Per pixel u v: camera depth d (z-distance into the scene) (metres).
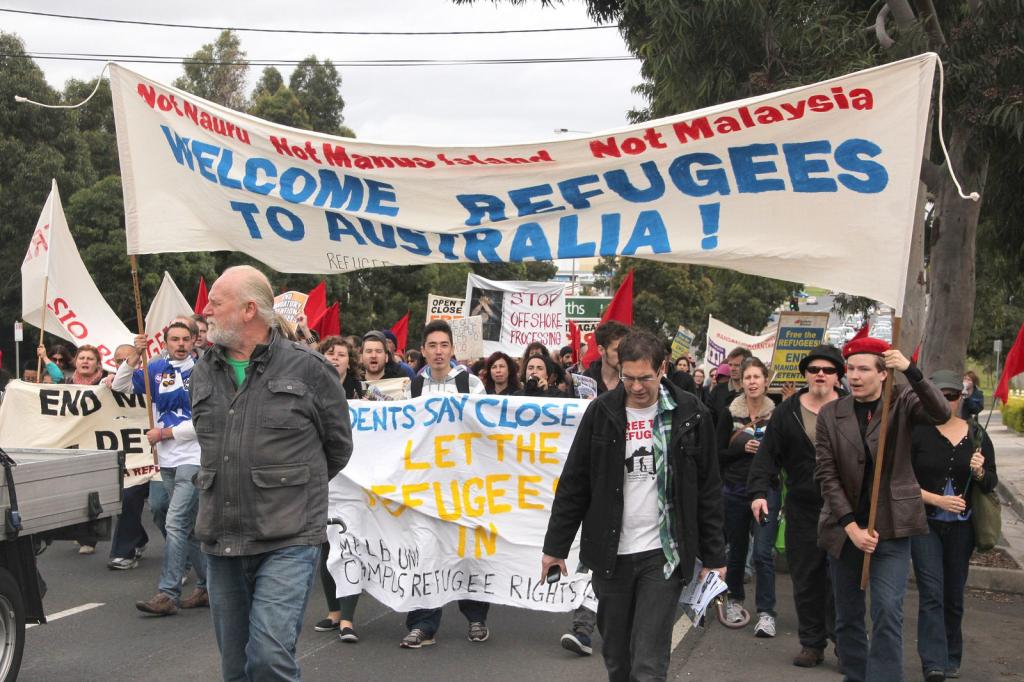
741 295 43.97
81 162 35.78
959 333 10.59
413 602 7.30
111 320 12.41
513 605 7.38
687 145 6.34
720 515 5.00
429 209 6.96
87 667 6.71
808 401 6.93
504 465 7.55
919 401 5.59
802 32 10.66
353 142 6.98
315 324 15.30
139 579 9.39
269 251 7.31
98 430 10.55
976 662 7.20
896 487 5.57
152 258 33.38
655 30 11.17
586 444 5.07
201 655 6.98
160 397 8.52
